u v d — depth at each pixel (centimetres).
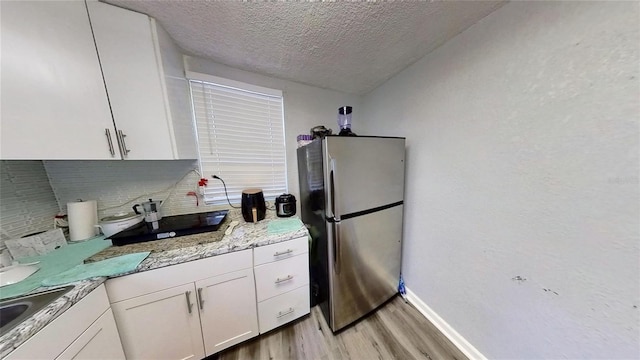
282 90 169
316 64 143
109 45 91
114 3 89
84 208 118
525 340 94
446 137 123
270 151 173
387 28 105
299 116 179
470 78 106
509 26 88
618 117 64
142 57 98
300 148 168
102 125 93
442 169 127
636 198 62
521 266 92
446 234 129
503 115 94
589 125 69
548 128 79
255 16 96
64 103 85
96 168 126
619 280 67
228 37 113
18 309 68
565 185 77
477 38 101
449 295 131
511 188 93
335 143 116
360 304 142
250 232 127
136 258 94
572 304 78
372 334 135
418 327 141
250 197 143
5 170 99
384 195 140
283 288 129
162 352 100
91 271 84
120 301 88
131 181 134
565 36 72
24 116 78
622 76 62
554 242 81
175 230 117
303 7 91
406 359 119
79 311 72
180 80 125
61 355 65
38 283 76
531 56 82
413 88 144
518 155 89
